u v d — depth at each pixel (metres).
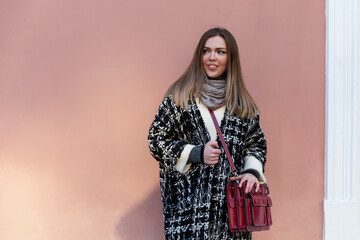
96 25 3.24
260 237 3.20
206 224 2.51
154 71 3.23
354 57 3.22
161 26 3.25
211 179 2.55
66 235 3.18
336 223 3.18
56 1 3.25
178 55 3.24
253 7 3.26
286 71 3.26
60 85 3.22
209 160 2.48
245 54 3.26
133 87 3.23
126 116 3.21
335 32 3.24
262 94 3.25
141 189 3.19
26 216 3.18
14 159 3.20
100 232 3.18
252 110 2.77
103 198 3.19
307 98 3.25
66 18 3.24
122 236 3.18
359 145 3.21
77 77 3.22
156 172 3.20
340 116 3.21
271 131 3.24
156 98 3.23
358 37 3.24
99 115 3.21
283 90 3.26
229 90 2.71
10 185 3.19
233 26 3.26
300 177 3.23
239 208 2.50
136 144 3.21
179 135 2.68
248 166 2.70
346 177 3.19
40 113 3.21
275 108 3.25
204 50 2.75
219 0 3.27
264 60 3.26
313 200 3.22
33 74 3.22
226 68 2.77
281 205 3.21
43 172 3.20
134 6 3.25
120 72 3.23
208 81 2.71
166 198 2.64
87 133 3.21
